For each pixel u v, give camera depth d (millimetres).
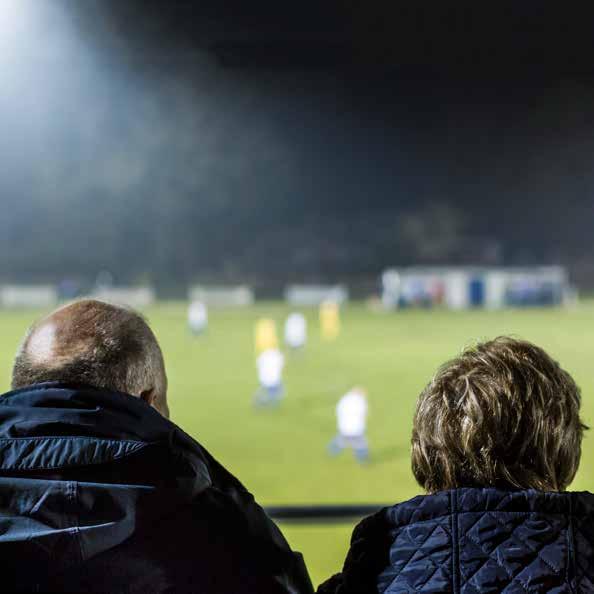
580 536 1177
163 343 23703
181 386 15602
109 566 1172
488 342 1361
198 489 1232
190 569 1206
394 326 29297
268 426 11656
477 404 1232
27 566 1117
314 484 8312
